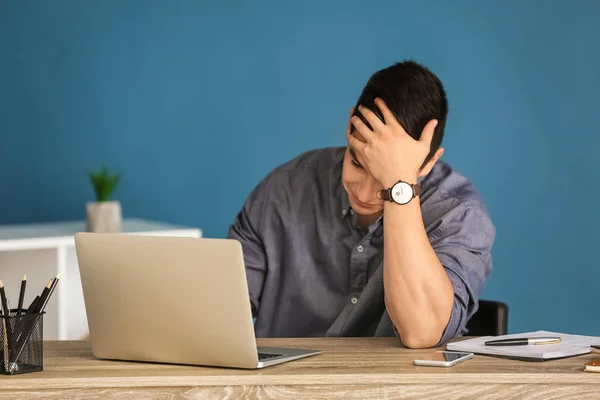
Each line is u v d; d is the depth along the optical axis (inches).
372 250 96.2
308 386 69.3
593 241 195.0
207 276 70.0
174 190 189.0
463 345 79.3
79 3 181.9
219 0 187.2
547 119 193.2
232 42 188.2
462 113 191.6
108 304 74.3
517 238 193.5
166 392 69.3
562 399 69.3
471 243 91.5
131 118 186.2
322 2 189.8
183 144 188.5
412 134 83.7
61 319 154.5
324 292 99.3
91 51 183.3
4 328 70.2
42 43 180.9
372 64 191.6
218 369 72.0
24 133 181.3
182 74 187.3
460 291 86.1
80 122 184.1
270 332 102.3
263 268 102.4
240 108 189.6
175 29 186.4
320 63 190.7
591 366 69.7
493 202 192.9
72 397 68.9
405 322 81.0
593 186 194.4
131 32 184.7
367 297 95.0
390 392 69.4
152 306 72.4
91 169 185.3
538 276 194.2
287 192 102.1
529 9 191.8
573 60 192.7
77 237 74.2
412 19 190.9
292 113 191.2
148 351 74.2
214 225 191.3
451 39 191.3
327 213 99.7
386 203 83.1
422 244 82.1
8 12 178.5
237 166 190.9
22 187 182.1
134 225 173.2
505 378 69.2
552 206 193.8
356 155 86.3
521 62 192.2
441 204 93.3
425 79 84.8
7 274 157.1
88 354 79.4
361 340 86.0
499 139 192.7
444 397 69.3
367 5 190.2
